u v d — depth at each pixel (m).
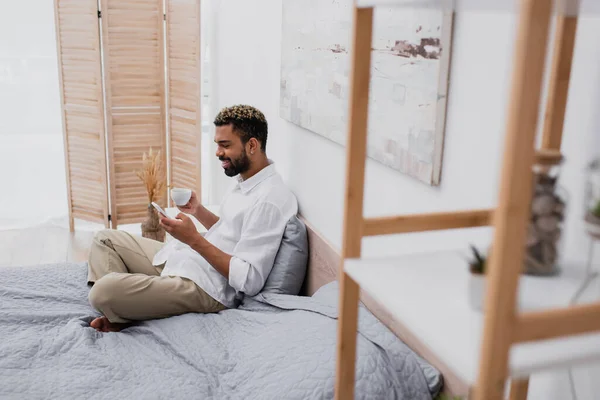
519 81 0.61
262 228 2.20
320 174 2.25
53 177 4.14
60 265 2.48
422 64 1.49
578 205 1.07
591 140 1.05
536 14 0.60
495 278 0.66
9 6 3.90
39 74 4.01
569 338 0.74
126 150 3.67
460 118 1.40
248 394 1.51
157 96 3.67
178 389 1.62
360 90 0.95
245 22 3.08
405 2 0.83
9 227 3.96
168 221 2.09
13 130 4.03
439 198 1.50
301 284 2.27
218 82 3.71
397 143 1.63
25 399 1.56
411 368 1.47
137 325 2.12
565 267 0.92
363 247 1.89
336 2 1.97
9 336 1.88
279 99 2.66
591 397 1.08
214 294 2.18
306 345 1.58
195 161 3.58
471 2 0.80
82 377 1.67
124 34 3.48
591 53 1.04
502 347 0.68
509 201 0.64
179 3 3.44
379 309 1.75
